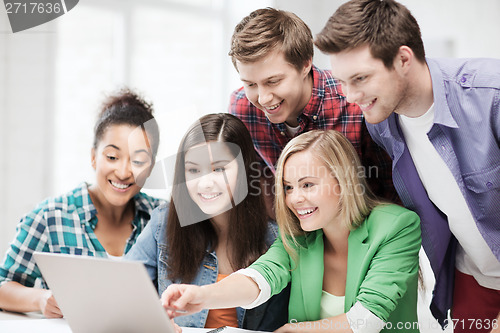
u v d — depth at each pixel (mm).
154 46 3592
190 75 3727
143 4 3527
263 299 1428
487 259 1647
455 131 1449
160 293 1639
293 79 1604
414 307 1524
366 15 1302
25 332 1387
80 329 1216
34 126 3035
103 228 1885
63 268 1115
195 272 1614
